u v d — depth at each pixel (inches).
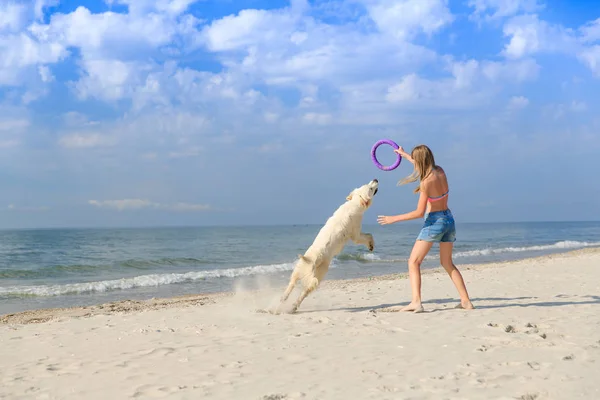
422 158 220.8
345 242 257.4
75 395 122.7
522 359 138.9
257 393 118.1
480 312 220.4
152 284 506.9
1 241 1503.4
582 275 409.7
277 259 825.5
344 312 238.4
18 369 149.7
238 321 219.9
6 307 375.2
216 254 949.2
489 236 1854.1
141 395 120.4
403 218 223.0
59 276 604.7
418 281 229.0
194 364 146.8
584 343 156.1
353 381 124.4
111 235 2268.7
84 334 205.2
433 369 132.2
